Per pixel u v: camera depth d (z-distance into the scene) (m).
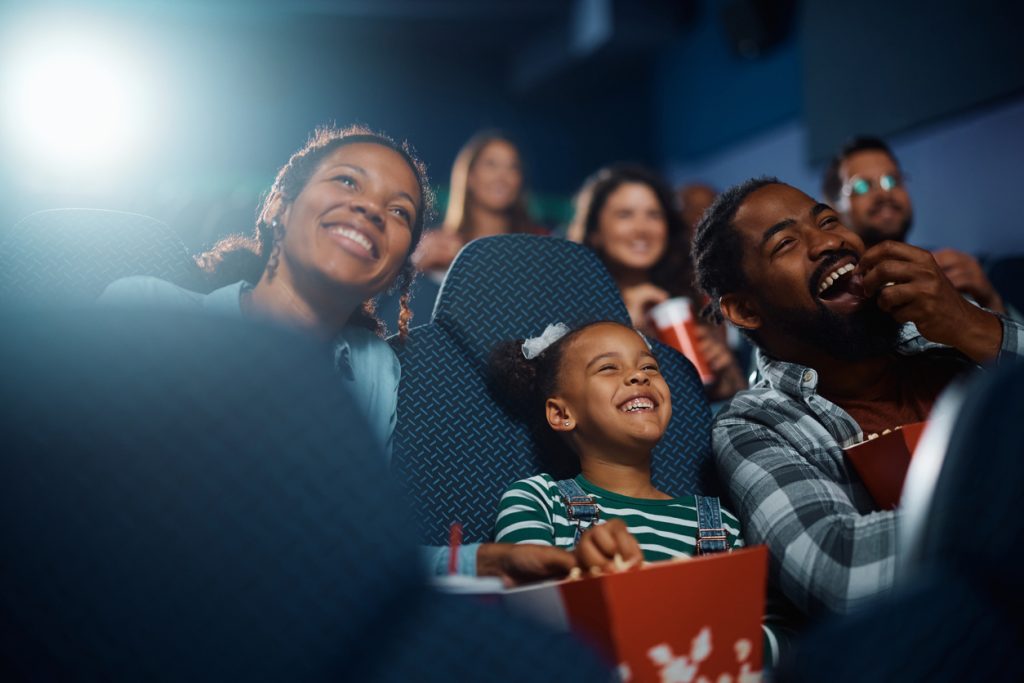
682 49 5.68
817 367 1.29
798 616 1.04
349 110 6.29
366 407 1.17
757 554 0.77
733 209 1.33
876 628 0.59
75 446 0.54
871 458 1.02
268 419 0.55
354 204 1.11
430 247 2.66
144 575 0.53
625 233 2.55
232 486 0.54
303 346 0.57
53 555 0.53
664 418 1.25
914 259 1.16
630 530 1.16
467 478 1.22
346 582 0.55
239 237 1.31
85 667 0.54
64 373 0.54
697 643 0.74
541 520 1.14
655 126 6.09
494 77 6.56
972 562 0.57
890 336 1.23
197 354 0.55
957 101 3.35
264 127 6.09
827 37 4.02
